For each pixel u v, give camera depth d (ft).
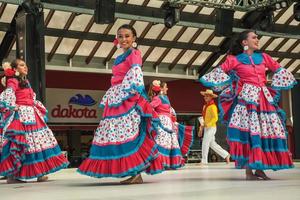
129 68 13.09
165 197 8.84
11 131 16.08
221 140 48.34
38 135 16.61
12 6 30.40
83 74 46.75
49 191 11.33
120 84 13.19
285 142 13.70
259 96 13.58
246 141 13.44
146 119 13.14
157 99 22.50
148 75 40.14
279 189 9.96
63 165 16.92
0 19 31.35
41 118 16.84
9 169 16.38
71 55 36.22
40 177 16.53
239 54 13.99
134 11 32.73
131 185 12.46
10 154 16.46
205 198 8.43
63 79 45.68
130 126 12.91
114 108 13.08
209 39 39.58
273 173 16.52
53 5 29.37
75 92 46.37
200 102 52.80
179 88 51.70
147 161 12.86
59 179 16.96
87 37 34.63
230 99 13.79
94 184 13.33
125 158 12.75
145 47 38.11
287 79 13.96
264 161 13.24
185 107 51.90
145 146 12.96
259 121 13.51
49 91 44.88
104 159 12.91
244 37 13.83
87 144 47.42
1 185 14.94
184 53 40.42
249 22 37.63
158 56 39.63
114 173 12.73
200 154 46.01
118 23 34.81
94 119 47.47
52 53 35.37
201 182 12.93
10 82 16.28
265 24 35.91
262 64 13.87
